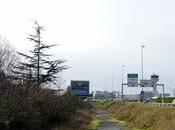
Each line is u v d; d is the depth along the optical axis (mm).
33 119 28047
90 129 44969
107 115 83438
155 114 50844
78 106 80500
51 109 35750
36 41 43812
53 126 36031
